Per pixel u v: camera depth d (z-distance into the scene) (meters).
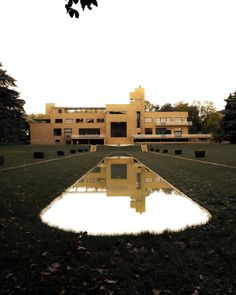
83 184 16.58
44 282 4.32
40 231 7.07
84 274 4.60
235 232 6.71
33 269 4.79
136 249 5.75
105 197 12.65
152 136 98.56
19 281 4.38
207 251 5.60
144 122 103.44
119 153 61.41
